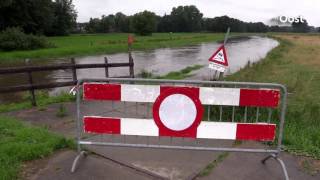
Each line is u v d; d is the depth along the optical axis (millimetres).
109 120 4520
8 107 8117
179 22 140500
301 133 6195
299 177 4461
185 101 4406
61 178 4207
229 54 38656
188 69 21906
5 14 58438
